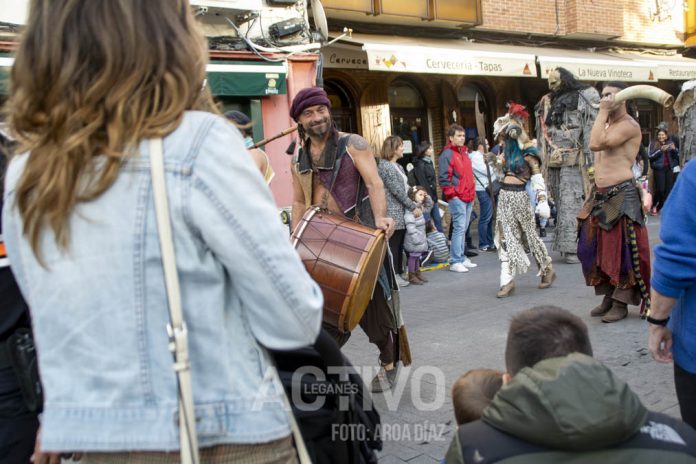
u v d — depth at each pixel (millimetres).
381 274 3633
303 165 3689
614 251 4902
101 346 1134
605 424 1310
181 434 1122
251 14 7637
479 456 1413
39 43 1197
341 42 8992
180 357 1129
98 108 1156
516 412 1394
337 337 3166
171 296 1129
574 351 1605
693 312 2049
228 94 7504
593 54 13656
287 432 1257
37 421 1810
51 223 1135
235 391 1187
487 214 9789
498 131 6375
